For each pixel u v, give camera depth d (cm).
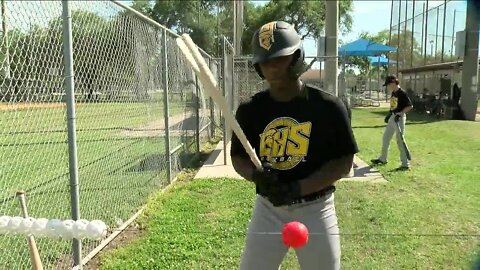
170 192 666
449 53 1823
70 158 383
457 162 868
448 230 495
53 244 434
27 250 415
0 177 694
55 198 588
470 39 1383
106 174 681
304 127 216
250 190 661
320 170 218
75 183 386
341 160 219
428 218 534
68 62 375
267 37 199
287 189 209
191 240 461
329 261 226
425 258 424
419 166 841
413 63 2439
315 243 222
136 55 590
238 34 1648
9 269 382
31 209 534
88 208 530
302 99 216
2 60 352
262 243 228
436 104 1620
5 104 383
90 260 423
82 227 199
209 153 1020
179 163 839
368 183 708
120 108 594
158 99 762
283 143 218
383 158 868
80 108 599
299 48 203
